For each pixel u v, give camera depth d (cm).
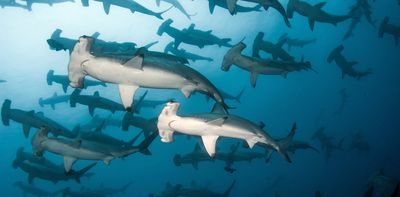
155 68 685
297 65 1160
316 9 1498
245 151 1656
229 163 1614
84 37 615
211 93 773
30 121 1463
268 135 812
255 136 781
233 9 1201
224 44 1880
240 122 757
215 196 1602
